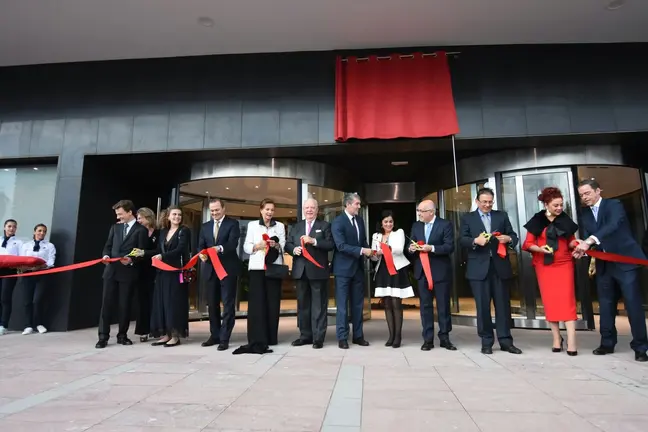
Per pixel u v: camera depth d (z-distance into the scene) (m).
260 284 3.85
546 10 4.80
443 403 2.13
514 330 5.39
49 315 5.47
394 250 4.09
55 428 1.79
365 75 5.55
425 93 5.43
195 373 2.84
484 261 3.75
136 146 5.81
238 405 2.10
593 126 5.17
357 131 5.39
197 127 5.74
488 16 4.94
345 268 4.03
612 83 5.24
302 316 4.12
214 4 4.81
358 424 1.82
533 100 5.32
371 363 3.15
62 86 6.10
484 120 5.34
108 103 5.96
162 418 1.91
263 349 3.65
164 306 4.17
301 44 5.57
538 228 3.83
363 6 4.83
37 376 2.79
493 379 2.64
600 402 2.14
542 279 3.77
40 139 6.01
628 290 3.38
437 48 5.61
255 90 5.74
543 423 1.83
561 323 5.48
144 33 5.37
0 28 5.29
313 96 5.64
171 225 4.35
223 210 4.20
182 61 5.93
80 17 5.08
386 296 4.10
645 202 5.73
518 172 5.87
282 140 5.58
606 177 5.89
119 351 3.81
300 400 2.19
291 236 4.24
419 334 4.95
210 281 4.15
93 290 5.95
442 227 3.97
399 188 7.86
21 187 6.17
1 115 6.14
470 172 6.21
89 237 5.92
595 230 3.64
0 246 5.48
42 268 5.38
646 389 2.40
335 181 6.76
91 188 6.00
